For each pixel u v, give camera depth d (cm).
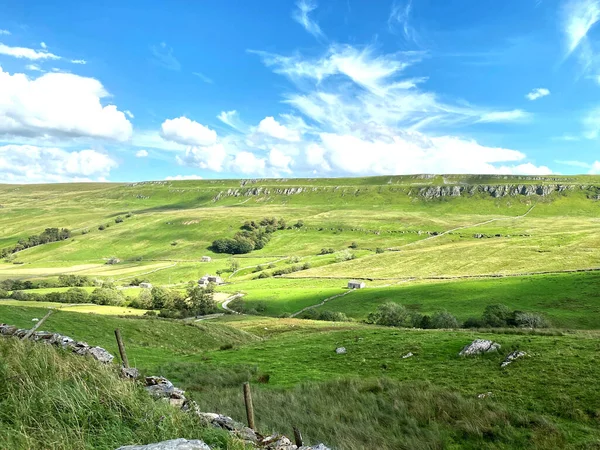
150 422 843
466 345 3288
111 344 4344
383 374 3047
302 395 2445
